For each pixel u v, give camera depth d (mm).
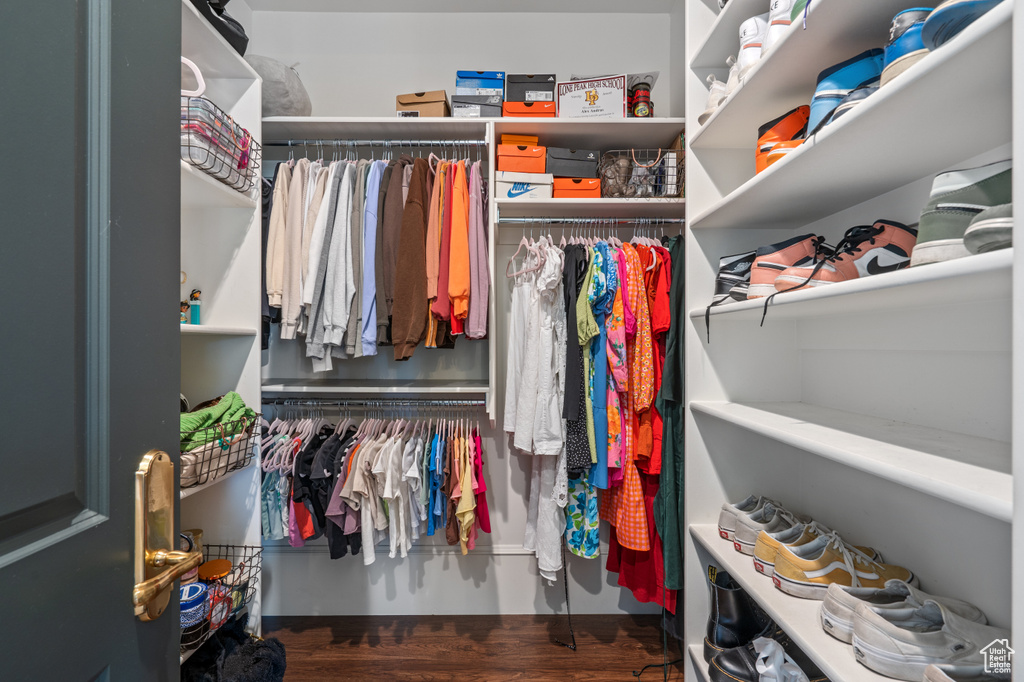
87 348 443
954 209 602
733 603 1239
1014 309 465
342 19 1958
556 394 1542
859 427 937
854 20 814
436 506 1604
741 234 1391
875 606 797
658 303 1535
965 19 555
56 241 407
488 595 1922
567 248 1621
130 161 487
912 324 966
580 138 1738
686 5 1391
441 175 1553
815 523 1138
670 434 1510
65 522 413
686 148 1393
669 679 1533
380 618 1891
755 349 1382
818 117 842
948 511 889
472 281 1534
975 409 833
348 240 1529
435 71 1957
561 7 1939
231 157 1183
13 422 368
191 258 1396
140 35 503
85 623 425
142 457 499
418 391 1648
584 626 1835
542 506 1604
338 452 1581
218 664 1173
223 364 1383
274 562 1915
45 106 397
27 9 383
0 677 351
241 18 1917
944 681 633
